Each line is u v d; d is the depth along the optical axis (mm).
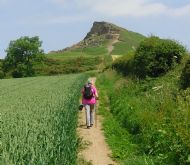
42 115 16531
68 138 13516
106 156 16797
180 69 26922
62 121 15930
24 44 138750
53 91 31594
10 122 14992
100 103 33406
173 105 18234
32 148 10570
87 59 151625
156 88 24578
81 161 15617
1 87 48188
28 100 24391
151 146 15891
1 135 12781
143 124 18438
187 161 12734
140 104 22344
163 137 15273
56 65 148750
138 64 32375
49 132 12828
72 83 42969
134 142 18250
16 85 52500
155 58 30141
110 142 18797
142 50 31859
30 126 13969
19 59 140375
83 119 26250
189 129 14133
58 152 11547
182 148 13461
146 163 14031
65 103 21344
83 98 23578
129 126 20672
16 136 12102
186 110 15719
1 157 9859
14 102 23797
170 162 13695
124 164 14789
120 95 30281
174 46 29984
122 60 51156
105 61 141500
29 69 139750
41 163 9867
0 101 25266
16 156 9977
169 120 16359
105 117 25906
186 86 21531
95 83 59031
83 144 18438
